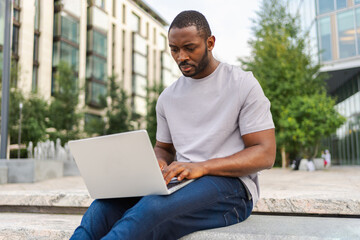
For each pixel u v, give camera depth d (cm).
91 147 127
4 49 691
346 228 137
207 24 146
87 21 2664
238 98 145
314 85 1403
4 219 193
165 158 167
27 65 2056
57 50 2292
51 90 2244
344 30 1645
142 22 3575
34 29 2142
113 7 3077
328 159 1281
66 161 938
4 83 688
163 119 172
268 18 1523
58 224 174
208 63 150
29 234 163
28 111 1791
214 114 151
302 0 2041
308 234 126
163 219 118
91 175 132
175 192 125
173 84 167
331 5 1692
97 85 2689
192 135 153
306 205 171
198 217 129
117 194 131
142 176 122
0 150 680
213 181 133
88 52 2653
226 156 146
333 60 1666
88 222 130
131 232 112
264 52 1477
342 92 1958
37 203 215
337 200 166
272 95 1412
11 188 436
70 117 2025
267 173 805
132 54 3316
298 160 1081
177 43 141
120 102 2370
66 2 2366
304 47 1452
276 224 145
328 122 1094
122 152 123
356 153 1756
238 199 143
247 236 128
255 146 139
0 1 1391
